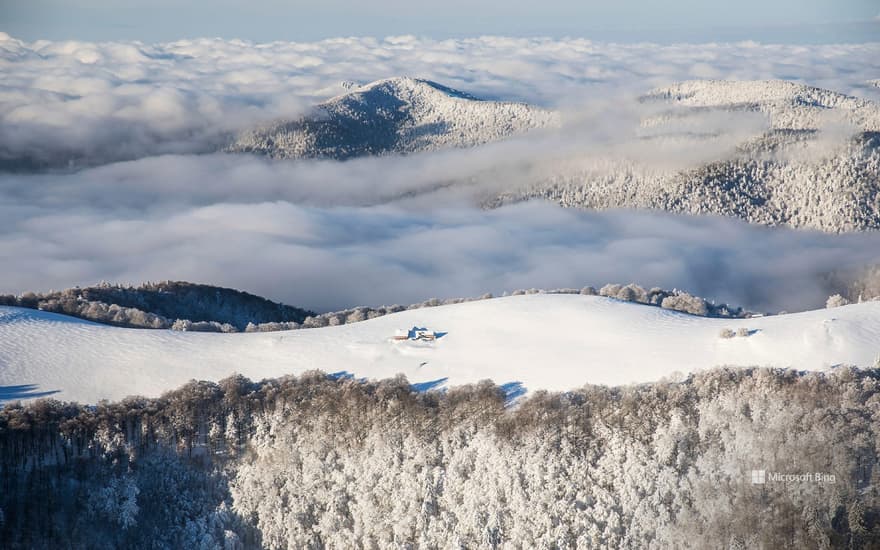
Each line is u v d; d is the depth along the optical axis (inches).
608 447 6382.9
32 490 6397.6
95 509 6382.9
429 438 6658.5
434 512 6387.8
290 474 6633.9
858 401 6378.0
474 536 6205.7
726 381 6638.8
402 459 6624.0
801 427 6186.0
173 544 6373.0
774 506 5964.6
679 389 6648.6
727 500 5984.3
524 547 6077.8
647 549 5984.3
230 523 6496.1
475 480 6387.8
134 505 6412.4
